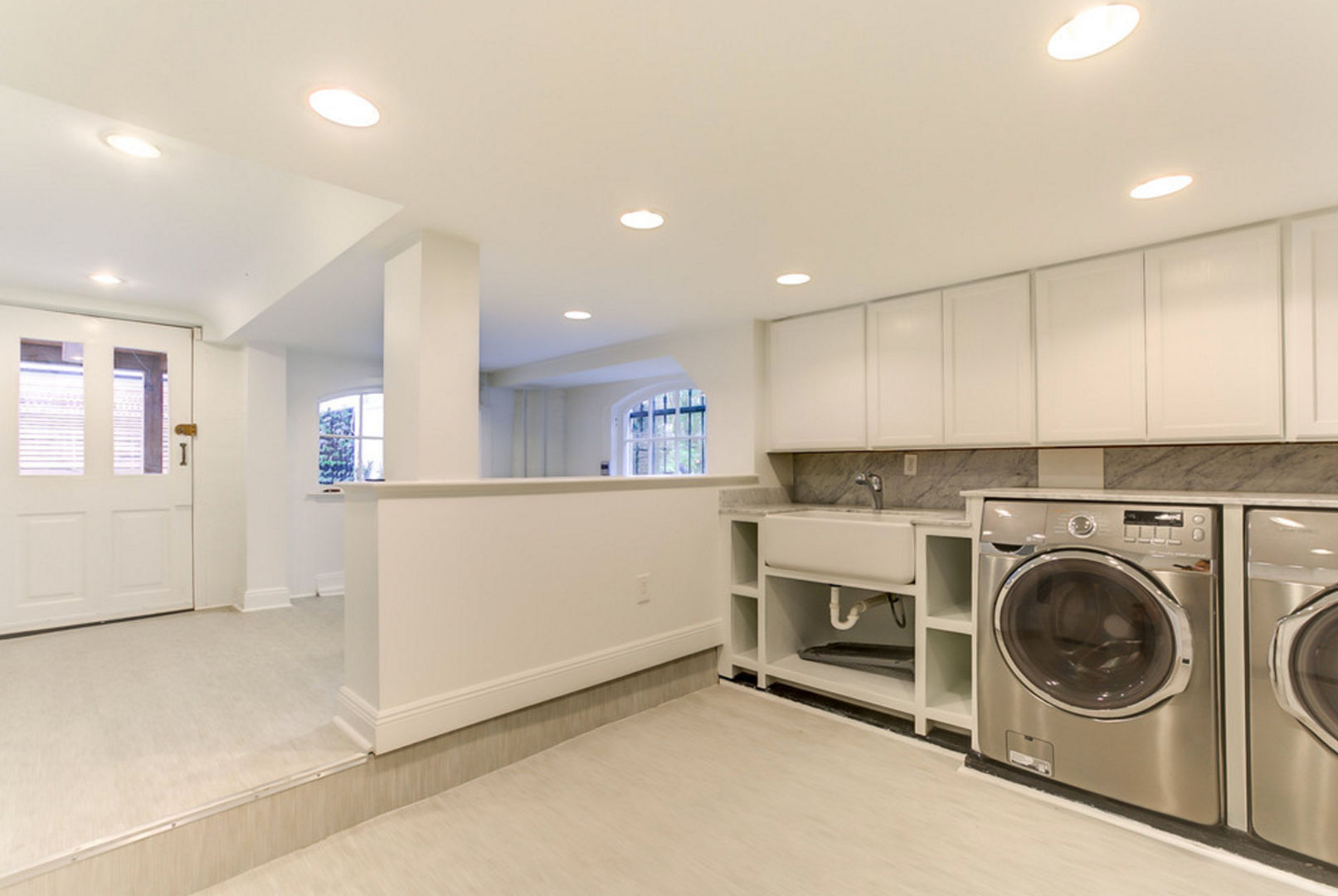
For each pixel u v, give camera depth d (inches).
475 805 83.8
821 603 143.9
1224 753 74.2
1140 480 107.4
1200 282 92.1
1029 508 89.7
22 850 59.7
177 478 162.4
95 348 151.5
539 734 100.4
